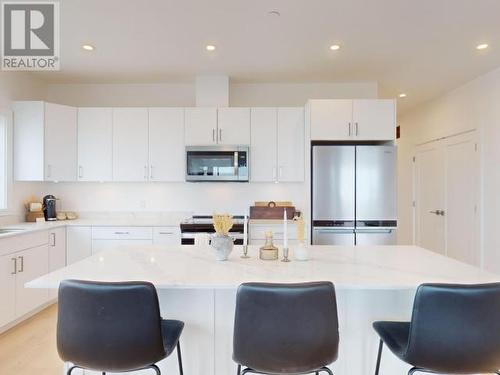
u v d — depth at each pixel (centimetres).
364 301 178
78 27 280
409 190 607
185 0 239
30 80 401
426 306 128
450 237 477
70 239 374
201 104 410
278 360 125
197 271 164
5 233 298
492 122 389
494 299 125
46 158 373
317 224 360
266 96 439
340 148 359
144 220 409
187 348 177
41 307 337
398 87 455
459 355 127
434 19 268
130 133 404
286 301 122
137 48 323
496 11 256
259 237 381
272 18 266
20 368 231
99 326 126
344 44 315
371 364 178
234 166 396
